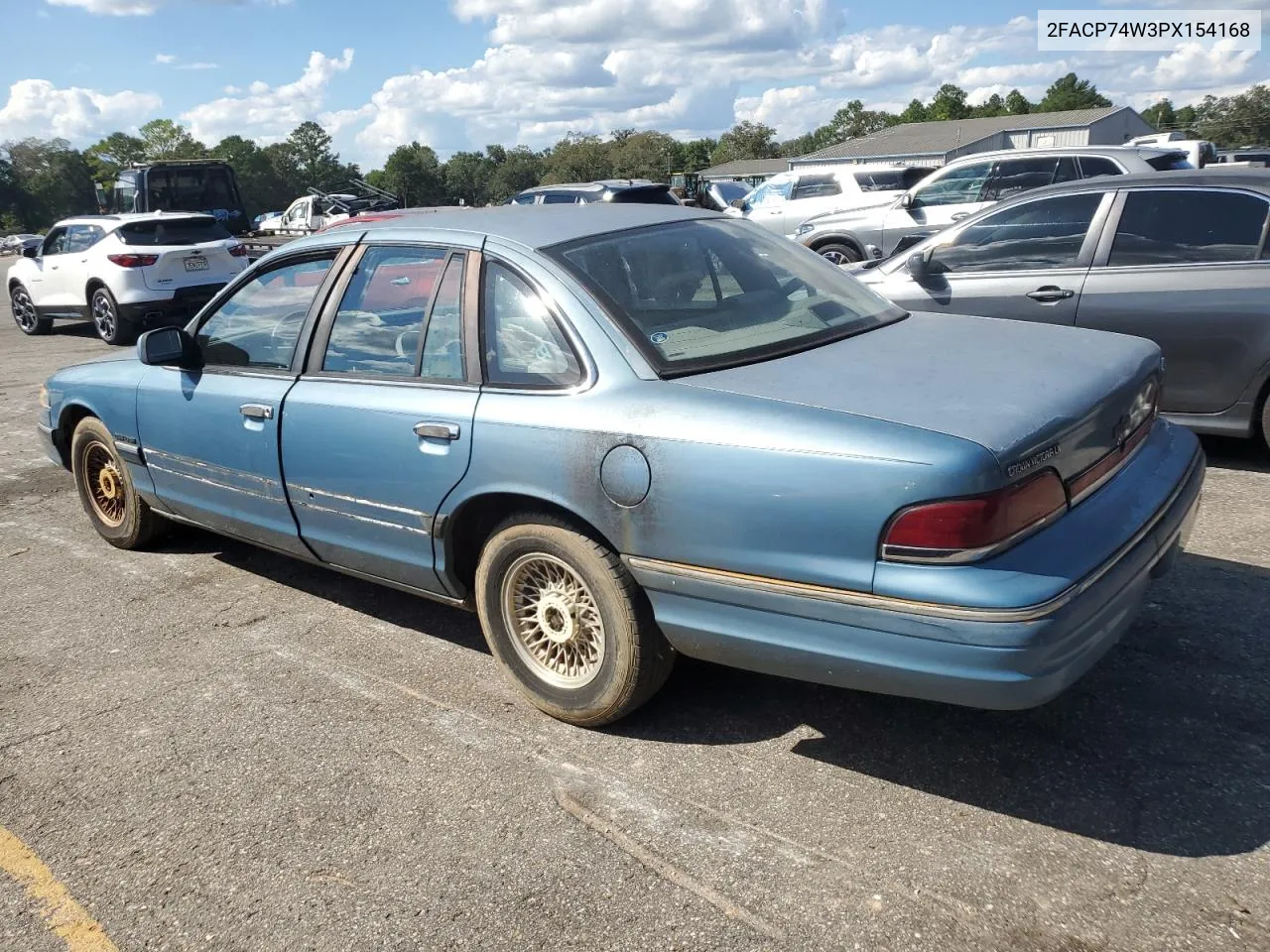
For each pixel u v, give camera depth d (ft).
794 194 52.85
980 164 36.91
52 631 14.42
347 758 10.76
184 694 12.35
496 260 11.16
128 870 9.21
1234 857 8.41
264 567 16.51
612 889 8.53
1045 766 9.83
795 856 8.79
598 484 9.82
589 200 53.98
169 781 10.52
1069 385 9.39
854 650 8.70
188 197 69.41
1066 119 146.92
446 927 8.23
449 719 11.43
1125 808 9.12
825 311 11.65
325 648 13.44
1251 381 17.57
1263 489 17.19
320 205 81.61
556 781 10.11
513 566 11.05
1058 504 8.69
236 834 9.59
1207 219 17.89
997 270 19.99
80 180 447.01
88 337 46.01
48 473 22.98
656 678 10.49
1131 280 18.39
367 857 9.14
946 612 8.14
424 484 11.35
